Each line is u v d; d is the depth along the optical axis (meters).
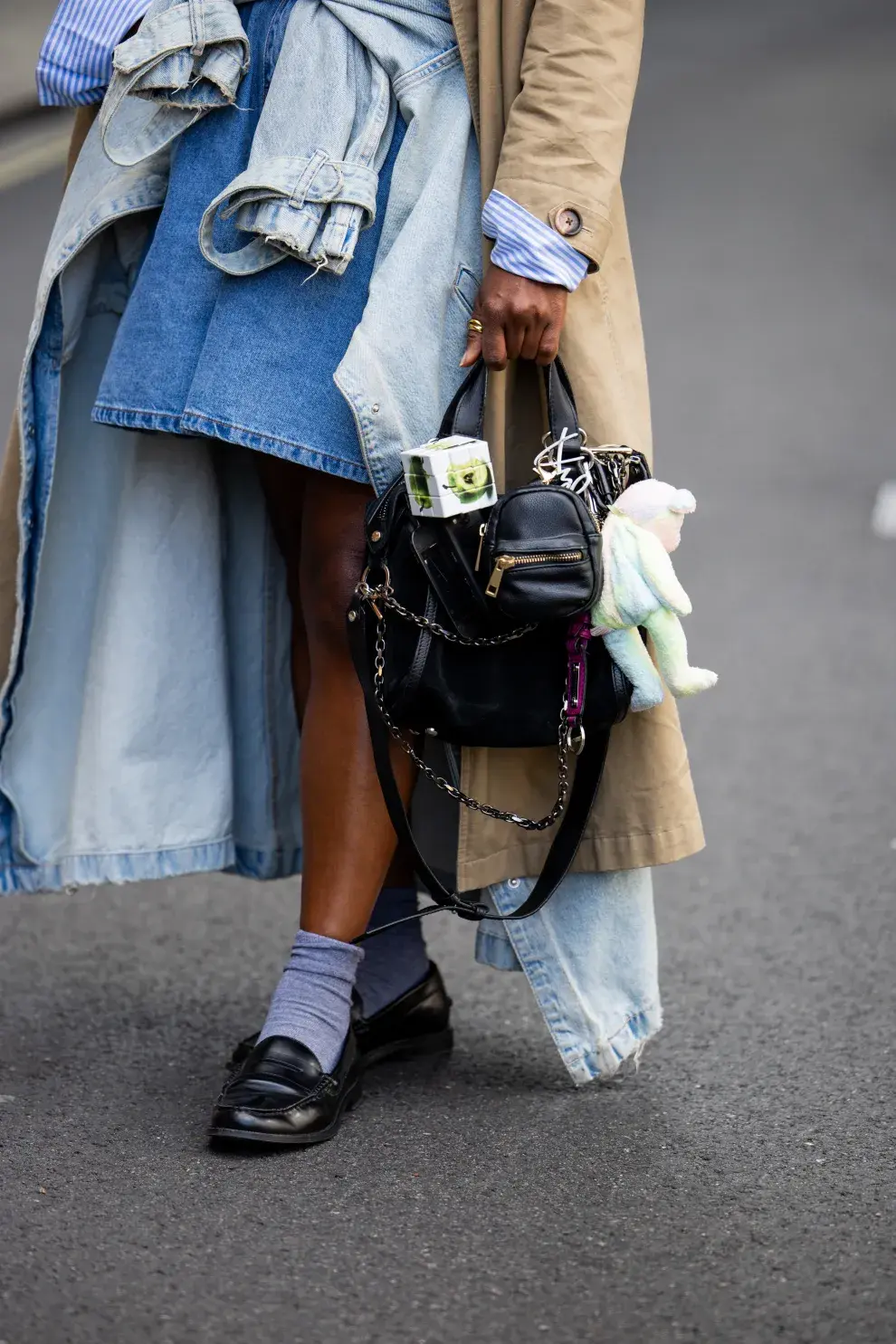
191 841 8.04
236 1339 5.43
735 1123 7.08
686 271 27.38
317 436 6.83
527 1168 6.64
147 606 7.78
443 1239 6.08
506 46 6.92
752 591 15.46
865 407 20.92
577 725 6.70
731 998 8.38
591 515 6.45
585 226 6.70
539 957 7.27
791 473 18.73
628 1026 7.38
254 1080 6.73
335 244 6.72
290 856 8.20
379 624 6.61
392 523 6.57
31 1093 7.23
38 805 7.96
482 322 6.76
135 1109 7.12
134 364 7.09
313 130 6.83
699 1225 6.21
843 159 35.25
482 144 6.97
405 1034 7.70
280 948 9.06
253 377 6.83
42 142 31.70
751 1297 5.73
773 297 25.73
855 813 11.02
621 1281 5.82
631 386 7.14
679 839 7.21
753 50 49.41
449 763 7.13
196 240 7.04
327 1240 6.06
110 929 9.21
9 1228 6.08
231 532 7.96
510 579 6.30
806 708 12.92
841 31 52.06
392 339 6.75
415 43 7.00
